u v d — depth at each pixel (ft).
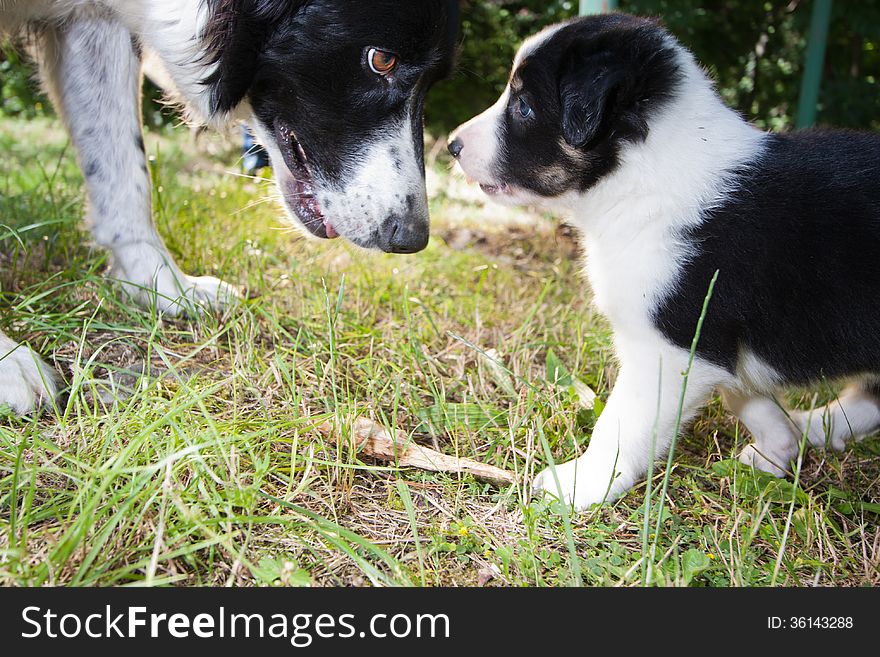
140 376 2.38
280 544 2.06
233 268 3.15
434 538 2.11
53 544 1.94
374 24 2.56
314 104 2.64
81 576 1.90
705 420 2.69
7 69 7.00
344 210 2.68
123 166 2.79
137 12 2.70
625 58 2.39
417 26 2.58
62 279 2.82
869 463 2.61
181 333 2.65
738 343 2.38
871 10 5.65
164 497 1.98
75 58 2.75
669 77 2.39
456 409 2.50
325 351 2.63
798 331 2.35
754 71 7.04
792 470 2.55
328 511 2.15
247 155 3.08
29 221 3.17
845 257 2.31
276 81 2.67
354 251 3.23
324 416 2.30
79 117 2.77
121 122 2.78
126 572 1.91
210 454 2.13
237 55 2.64
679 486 2.39
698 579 2.12
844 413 2.62
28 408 2.29
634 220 2.35
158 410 2.23
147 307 2.77
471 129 2.57
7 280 2.79
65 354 2.52
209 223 3.56
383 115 2.65
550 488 2.31
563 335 3.06
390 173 2.65
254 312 2.84
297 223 2.81
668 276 2.32
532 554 2.09
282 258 3.42
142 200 2.82
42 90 2.93
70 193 3.72
